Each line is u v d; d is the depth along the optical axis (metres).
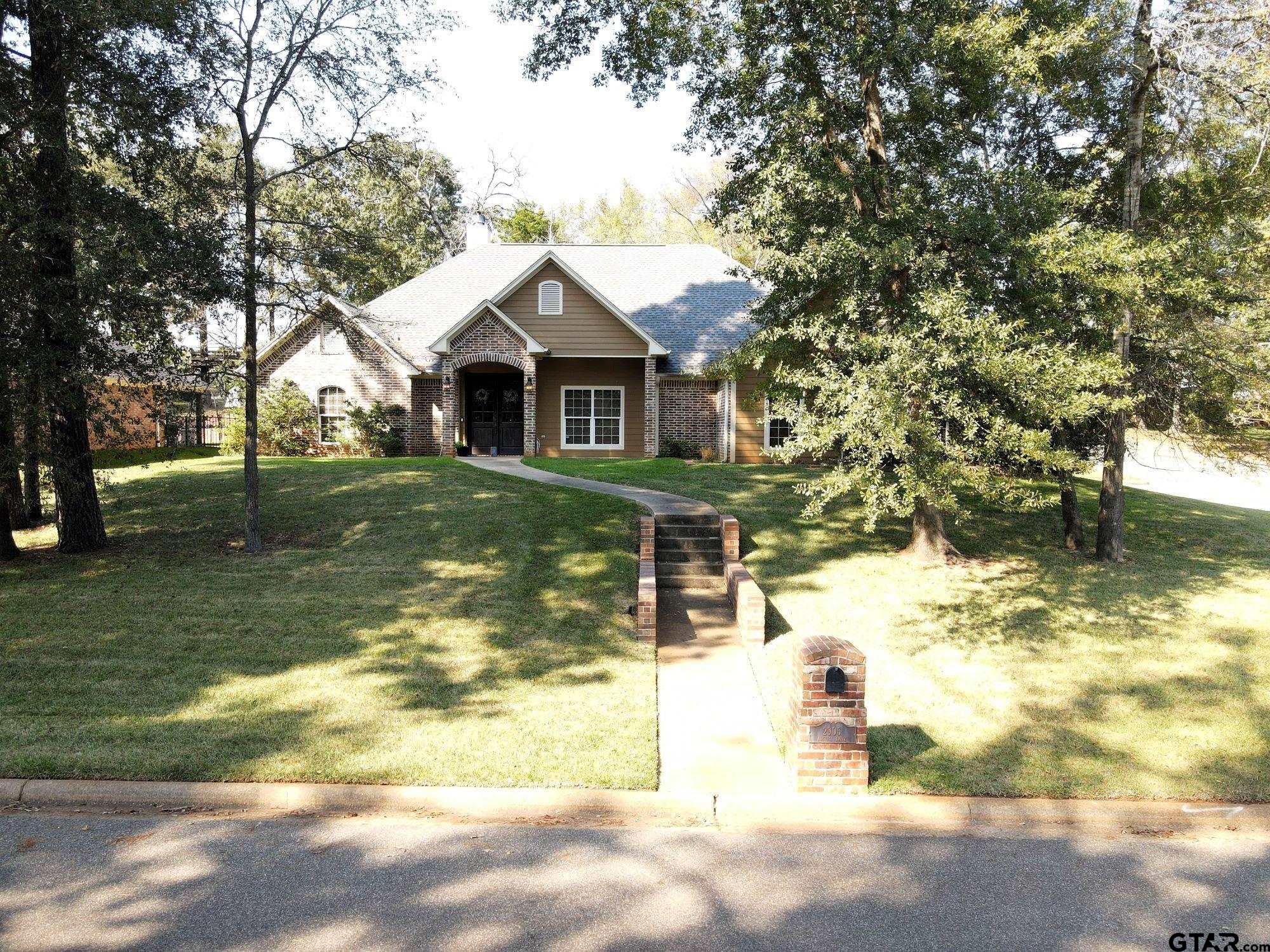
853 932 4.75
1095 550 14.11
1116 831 6.11
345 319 14.50
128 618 10.20
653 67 13.71
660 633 10.73
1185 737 7.60
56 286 10.91
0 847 5.64
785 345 13.18
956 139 12.50
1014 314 11.11
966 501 17.75
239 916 4.83
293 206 14.26
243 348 13.31
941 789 6.55
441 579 11.86
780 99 11.95
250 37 12.41
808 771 6.48
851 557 13.84
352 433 25.44
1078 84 13.16
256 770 6.63
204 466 19.94
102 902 4.96
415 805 6.31
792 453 9.84
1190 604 11.53
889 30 11.16
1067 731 7.75
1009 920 4.89
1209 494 25.86
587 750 7.09
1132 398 12.50
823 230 11.44
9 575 11.78
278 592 11.28
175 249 11.28
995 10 11.52
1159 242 11.25
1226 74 11.64
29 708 7.79
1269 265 12.72
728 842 5.88
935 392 9.56
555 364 26.61
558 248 30.91
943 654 9.82
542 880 5.30
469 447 27.25
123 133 12.09
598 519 14.81
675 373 25.61
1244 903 5.11
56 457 11.70
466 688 8.49
